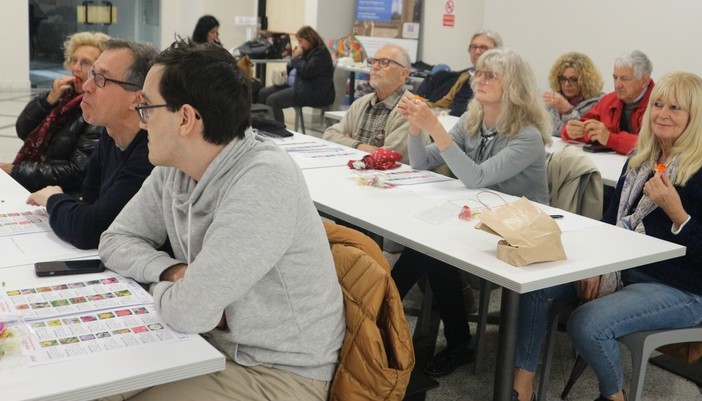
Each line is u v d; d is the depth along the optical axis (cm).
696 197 240
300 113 762
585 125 407
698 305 233
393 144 375
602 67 626
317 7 895
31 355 135
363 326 168
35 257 193
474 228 236
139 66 214
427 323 312
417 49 842
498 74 294
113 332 147
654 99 250
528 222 207
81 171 309
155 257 177
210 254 151
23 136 335
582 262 208
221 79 155
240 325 159
